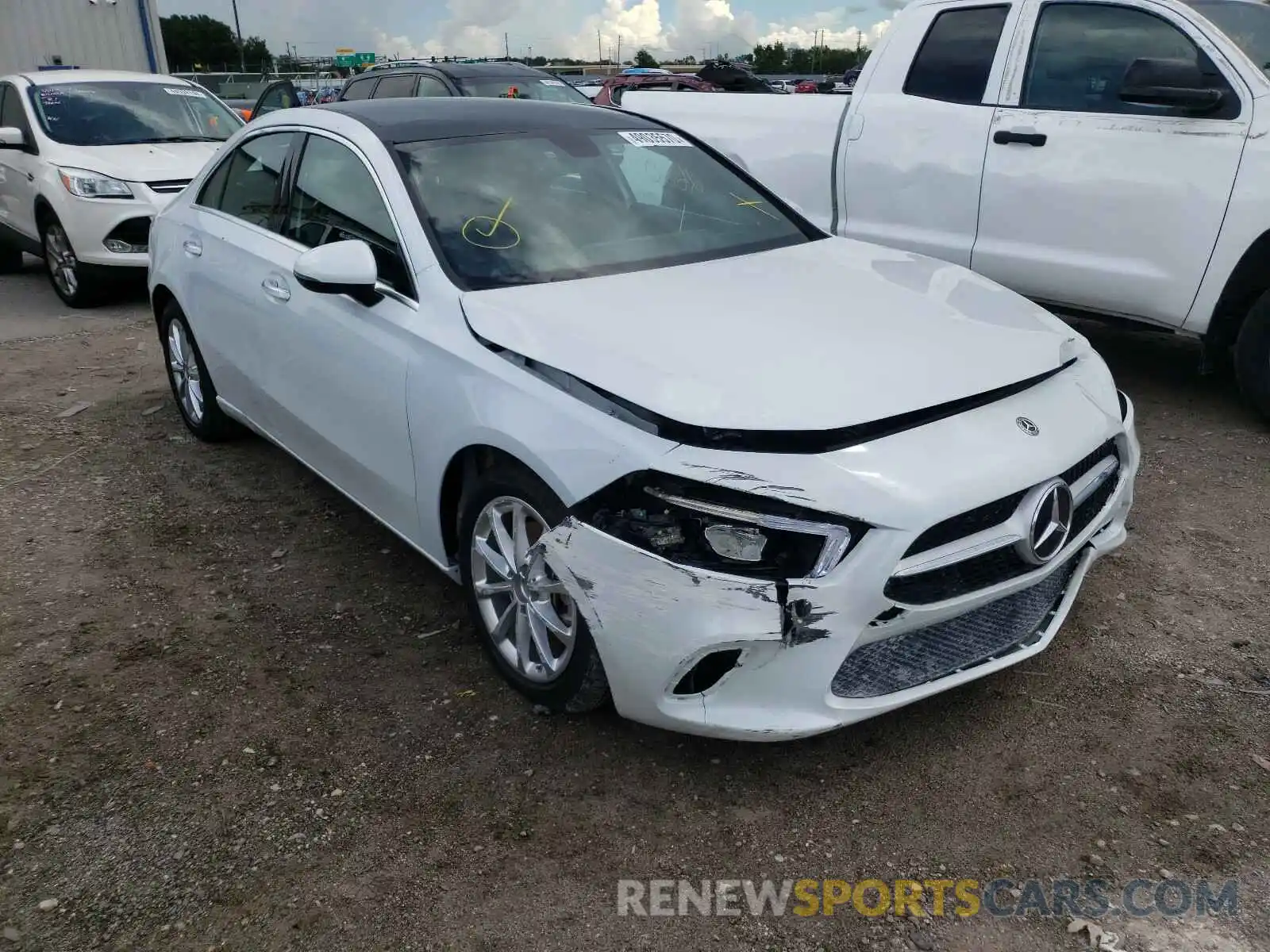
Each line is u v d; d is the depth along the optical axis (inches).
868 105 228.7
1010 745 111.7
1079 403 112.8
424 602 144.2
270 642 134.7
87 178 318.3
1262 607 136.5
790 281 130.4
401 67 440.5
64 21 536.1
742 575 93.6
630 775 108.4
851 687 99.4
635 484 97.3
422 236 129.3
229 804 105.0
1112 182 192.9
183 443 205.6
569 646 108.8
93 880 95.8
